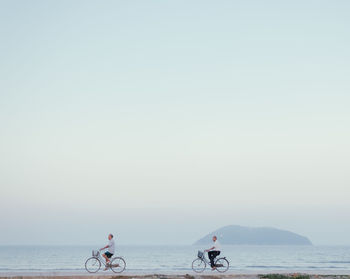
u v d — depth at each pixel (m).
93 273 25.75
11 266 62.34
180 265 65.88
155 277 23.75
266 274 25.64
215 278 24.12
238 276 24.56
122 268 25.80
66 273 25.75
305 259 100.44
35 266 61.66
